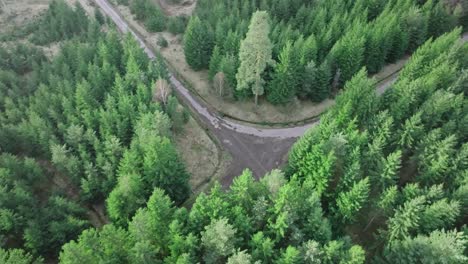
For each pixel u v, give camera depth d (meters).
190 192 66.25
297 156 61.59
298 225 49.44
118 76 79.81
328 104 86.50
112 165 65.25
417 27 95.12
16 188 58.50
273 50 85.56
